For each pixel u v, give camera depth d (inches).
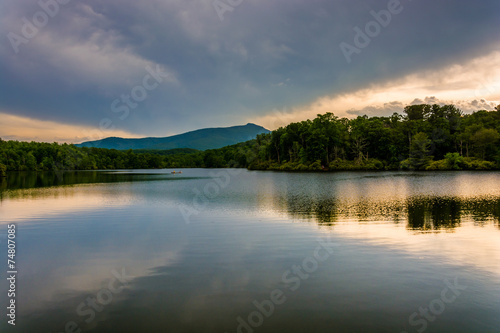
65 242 710.5
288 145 5251.0
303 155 4739.2
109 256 606.2
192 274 505.4
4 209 1198.9
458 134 4325.8
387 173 3476.9
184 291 442.6
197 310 389.1
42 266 553.9
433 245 653.3
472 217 951.6
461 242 674.8
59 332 346.0
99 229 841.5
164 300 416.5
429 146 4247.0
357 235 744.3
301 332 340.2
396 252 608.7
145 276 500.1
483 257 575.5
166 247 661.9
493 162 3846.0
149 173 5142.7
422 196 1460.4
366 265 538.3
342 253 605.9
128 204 1330.0
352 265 538.9
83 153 6771.7
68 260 585.3
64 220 973.8
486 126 4397.1
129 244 688.4
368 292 434.6
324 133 4697.3
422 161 4121.6
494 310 384.5
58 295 437.1
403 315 374.6
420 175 3041.3
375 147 4736.7
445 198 1379.2
